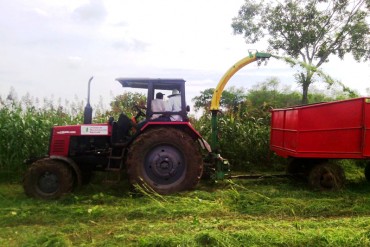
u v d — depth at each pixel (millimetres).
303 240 4082
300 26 10680
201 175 6715
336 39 10789
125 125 7047
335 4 10609
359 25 10594
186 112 7004
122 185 7254
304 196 6391
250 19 11094
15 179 8008
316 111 6730
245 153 9258
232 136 9266
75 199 6246
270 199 5961
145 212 5395
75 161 6891
